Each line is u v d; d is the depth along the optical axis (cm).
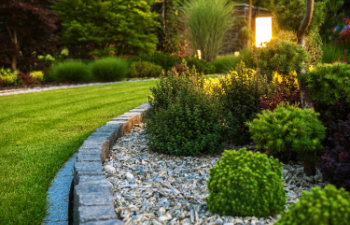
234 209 234
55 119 627
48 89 1302
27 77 1445
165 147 397
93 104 800
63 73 1548
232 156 259
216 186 245
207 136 388
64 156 408
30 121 613
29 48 1886
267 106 398
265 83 435
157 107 477
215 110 410
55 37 2017
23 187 315
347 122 294
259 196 233
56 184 330
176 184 303
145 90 1071
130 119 536
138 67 1700
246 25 2108
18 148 442
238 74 439
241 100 430
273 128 308
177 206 257
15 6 1672
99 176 285
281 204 243
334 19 1042
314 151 304
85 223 204
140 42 2356
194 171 337
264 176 237
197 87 463
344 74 330
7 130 544
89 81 1614
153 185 301
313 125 299
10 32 1839
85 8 2283
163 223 232
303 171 322
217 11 1891
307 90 355
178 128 400
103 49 2347
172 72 514
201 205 258
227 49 2109
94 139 400
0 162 386
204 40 1911
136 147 431
